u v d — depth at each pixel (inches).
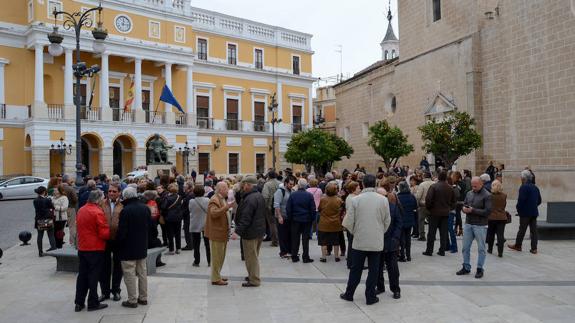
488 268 374.0
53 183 510.9
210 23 1550.2
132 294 281.0
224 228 332.8
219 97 1561.3
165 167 1161.4
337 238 407.2
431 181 500.4
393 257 295.0
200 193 401.4
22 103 1198.3
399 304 281.3
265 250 475.2
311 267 389.7
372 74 1455.5
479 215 344.2
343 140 1446.9
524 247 461.4
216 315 265.9
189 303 289.3
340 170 1652.3
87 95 1269.7
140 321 257.6
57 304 291.0
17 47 1191.6
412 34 1232.8
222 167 1547.7
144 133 1299.2
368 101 1488.7
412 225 399.9
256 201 325.7
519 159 839.7
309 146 1353.3
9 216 749.9
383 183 339.6
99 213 277.7
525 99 824.3
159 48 1338.6
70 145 1171.9
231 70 1584.6
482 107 984.3
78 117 660.7
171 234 454.9
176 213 449.1
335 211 403.2
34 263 412.8
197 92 1507.1
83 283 277.0
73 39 1179.9
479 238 343.3
